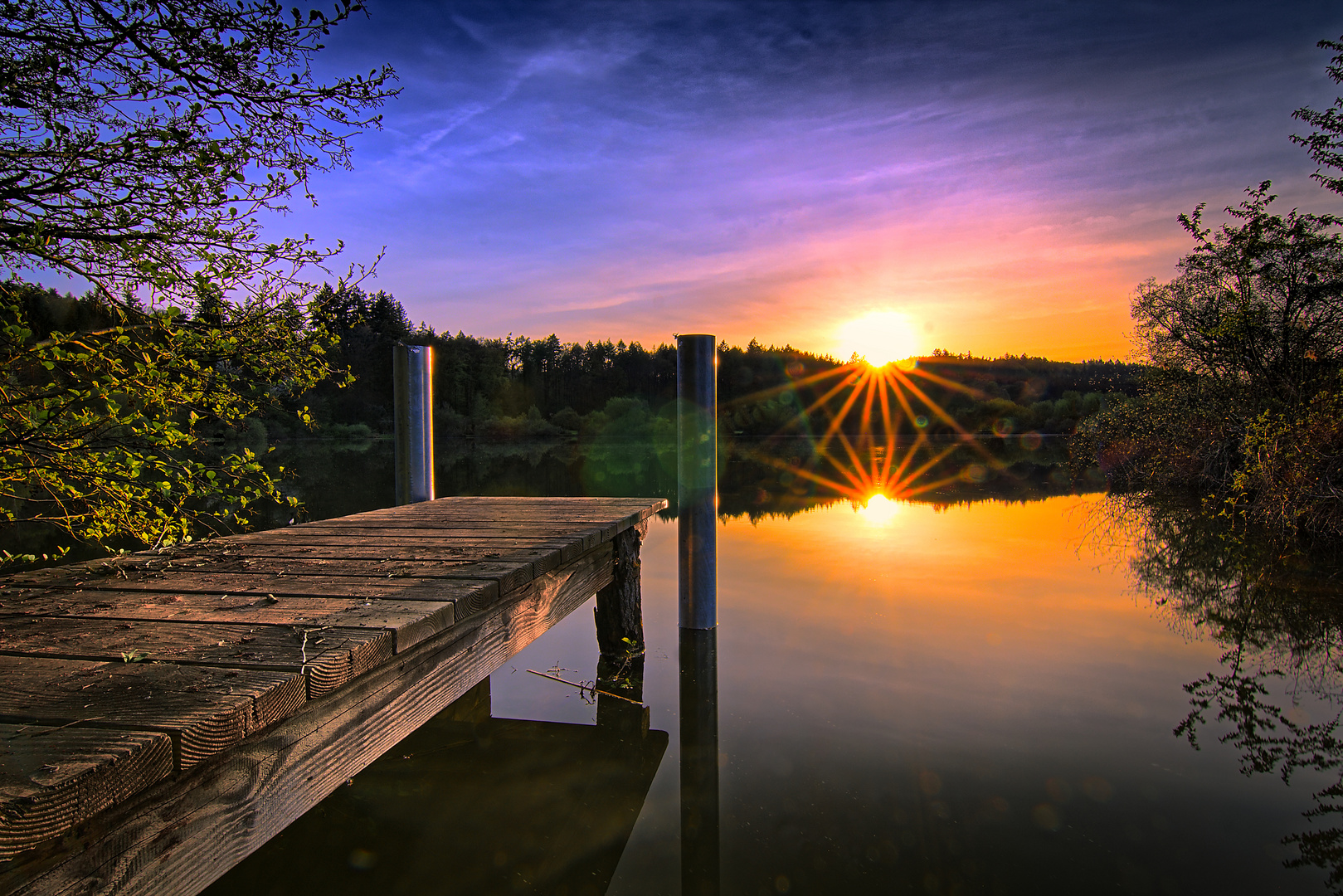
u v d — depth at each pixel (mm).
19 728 1151
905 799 2354
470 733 2963
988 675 3424
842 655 3750
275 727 1418
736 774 2553
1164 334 9648
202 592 2148
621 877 2004
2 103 1964
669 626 4410
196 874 1233
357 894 1959
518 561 2643
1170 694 3172
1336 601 4602
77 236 2094
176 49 2092
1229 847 2055
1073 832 2145
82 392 1979
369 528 3518
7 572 5277
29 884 958
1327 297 7453
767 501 10359
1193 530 7156
